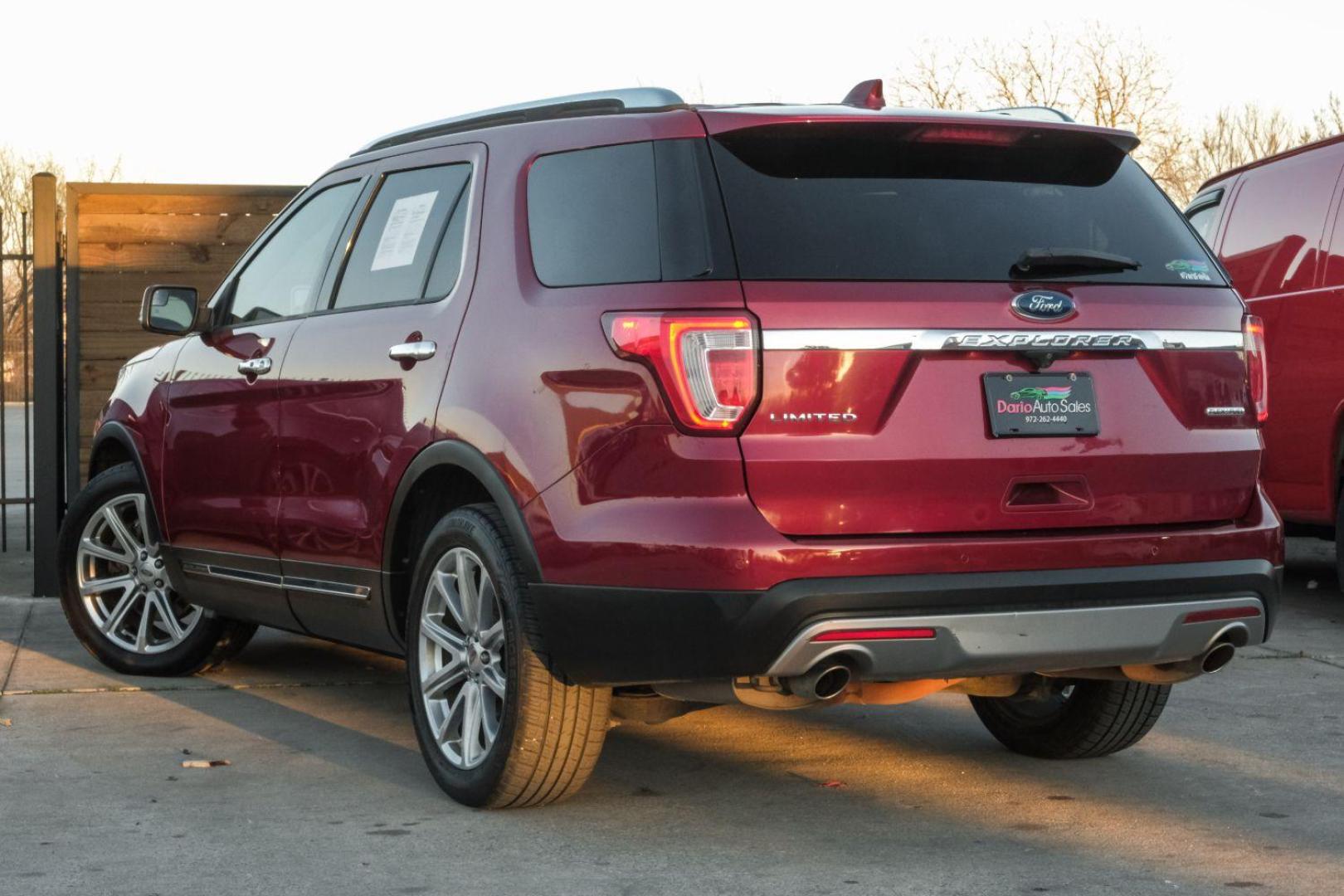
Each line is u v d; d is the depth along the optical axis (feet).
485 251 14.01
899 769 15.39
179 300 18.40
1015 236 12.58
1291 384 25.21
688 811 13.82
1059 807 13.98
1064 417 12.25
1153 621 12.24
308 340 16.25
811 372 11.64
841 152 12.57
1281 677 20.10
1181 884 11.72
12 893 11.54
